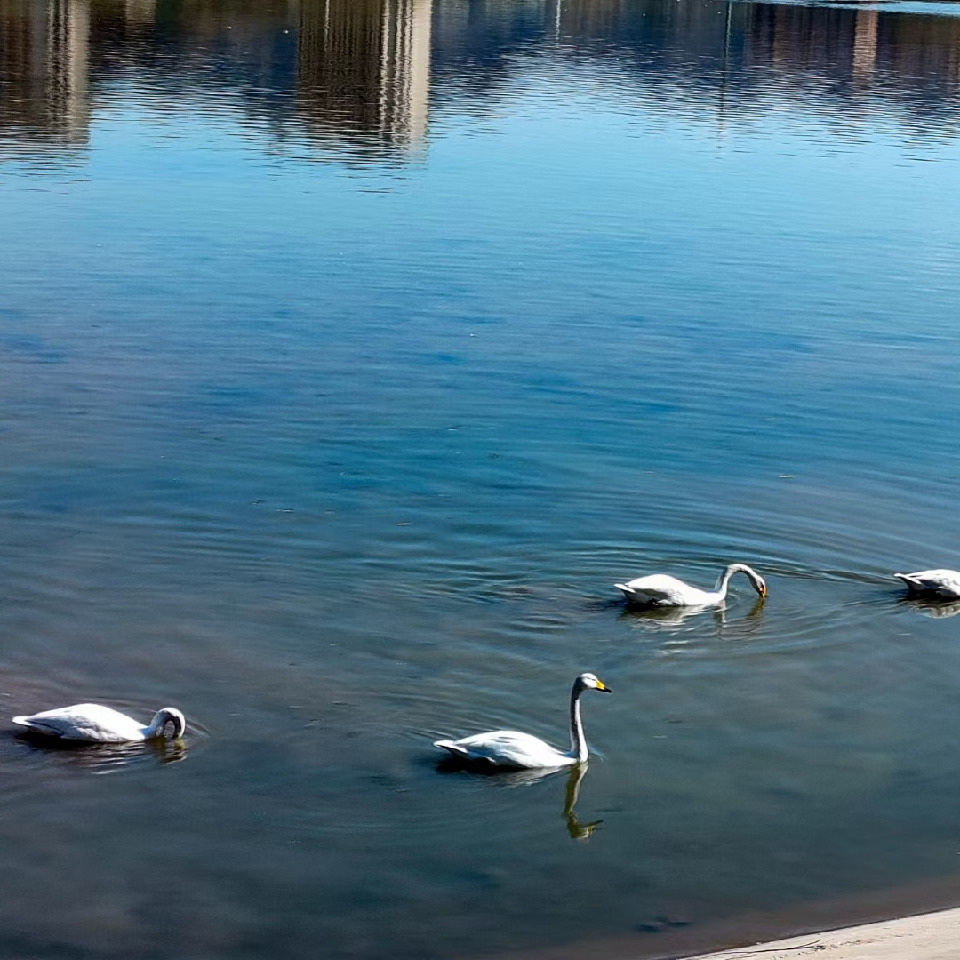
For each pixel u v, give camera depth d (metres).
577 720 20.38
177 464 31.33
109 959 15.98
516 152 70.19
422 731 21.12
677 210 58.19
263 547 27.25
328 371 37.94
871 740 21.34
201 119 75.00
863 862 18.20
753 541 28.36
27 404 34.62
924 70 113.81
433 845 18.39
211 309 42.84
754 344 41.50
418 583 26.02
